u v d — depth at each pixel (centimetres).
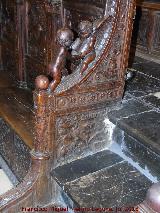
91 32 196
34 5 306
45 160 206
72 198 193
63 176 208
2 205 199
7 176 287
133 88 284
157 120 226
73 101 205
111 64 215
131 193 197
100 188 200
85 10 240
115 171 215
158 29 361
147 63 364
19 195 204
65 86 198
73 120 212
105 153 233
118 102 234
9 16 346
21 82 357
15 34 339
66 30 186
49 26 290
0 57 395
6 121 286
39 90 190
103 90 219
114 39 209
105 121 230
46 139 203
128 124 218
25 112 304
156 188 122
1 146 310
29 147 243
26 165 257
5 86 360
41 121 196
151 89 284
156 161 203
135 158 221
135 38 397
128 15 207
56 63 189
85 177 209
